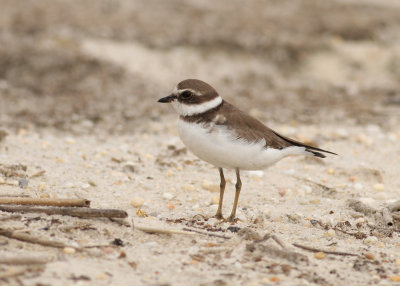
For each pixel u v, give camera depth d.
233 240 7.82
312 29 23.36
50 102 16.81
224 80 19.80
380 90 19.80
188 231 7.95
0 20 21.64
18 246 6.93
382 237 8.67
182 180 11.01
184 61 20.41
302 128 15.35
